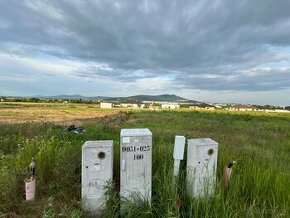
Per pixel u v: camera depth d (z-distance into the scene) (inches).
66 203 145.7
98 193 141.1
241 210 138.6
